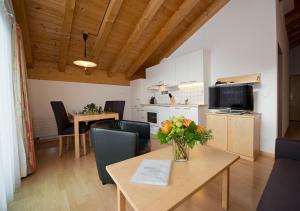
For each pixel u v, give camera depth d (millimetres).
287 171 1277
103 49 4289
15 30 2107
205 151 1624
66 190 1925
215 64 3709
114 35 3840
